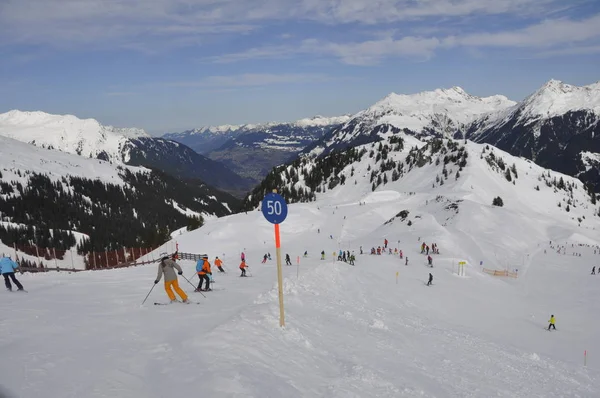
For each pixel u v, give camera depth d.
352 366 11.74
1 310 14.21
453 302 35.44
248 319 13.43
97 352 9.88
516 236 89.75
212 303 18.09
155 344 10.75
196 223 163.00
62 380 7.99
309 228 115.75
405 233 82.38
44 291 20.56
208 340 10.71
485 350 19.39
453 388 12.26
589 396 15.01
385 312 24.61
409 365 13.84
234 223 113.00
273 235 108.19
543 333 29.75
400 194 162.12
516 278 55.81
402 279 43.03
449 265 55.41
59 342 10.54
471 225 93.12
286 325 14.12
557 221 138.75
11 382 7.66
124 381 8.16
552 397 14.04
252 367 9.48
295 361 11.07
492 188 168.25
